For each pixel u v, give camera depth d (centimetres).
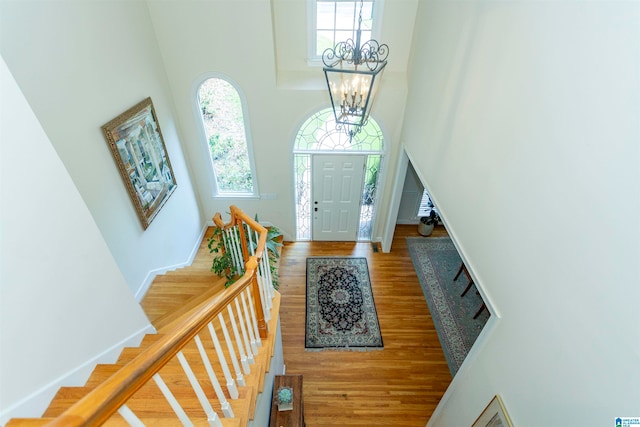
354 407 353
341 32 425
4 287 135
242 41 398
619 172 124
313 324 441
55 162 162
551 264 163
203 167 509
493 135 219
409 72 432
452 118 287
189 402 174
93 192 273
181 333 117
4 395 136
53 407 159
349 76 279
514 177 195
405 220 639
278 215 564
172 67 416
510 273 200
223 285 365
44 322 157
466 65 260
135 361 96
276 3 398
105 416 81
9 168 136
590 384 138
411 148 415
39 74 221
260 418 230
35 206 150
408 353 407
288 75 450
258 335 231
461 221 269
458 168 274
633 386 118
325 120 469
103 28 292
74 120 253
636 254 116
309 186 539
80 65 261
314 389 368
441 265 541
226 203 551
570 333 150
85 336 188
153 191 374
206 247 535
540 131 171
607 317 130
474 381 241
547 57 165
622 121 122
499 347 211
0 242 133
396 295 486
